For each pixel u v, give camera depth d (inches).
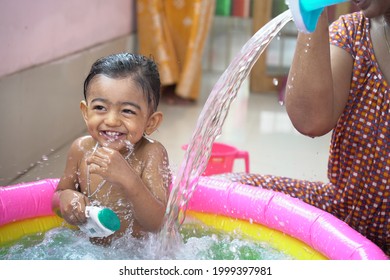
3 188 65.6
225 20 195.9
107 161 55.8
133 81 57.8
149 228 58.7
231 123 150.1
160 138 134.1
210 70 203.2
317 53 56.9
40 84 114.7
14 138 105.3
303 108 59.5
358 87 62.4
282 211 63.2
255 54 56.7
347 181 66.4
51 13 118.9
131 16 169.0
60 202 60.3
